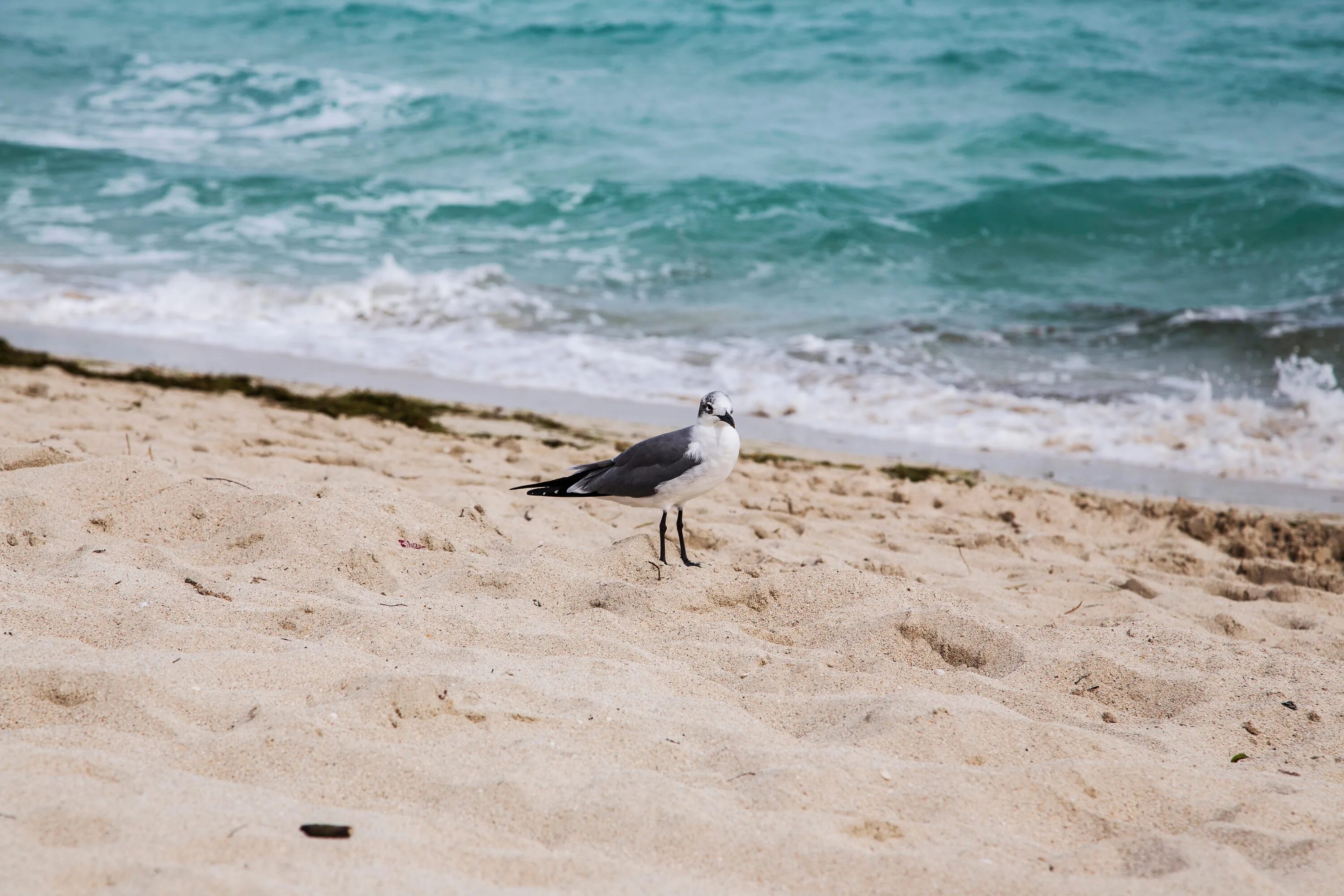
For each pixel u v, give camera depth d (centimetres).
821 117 2286
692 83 2508
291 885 271
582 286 1545
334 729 360
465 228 1772
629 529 680
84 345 1259
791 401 1179
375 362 1263
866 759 366
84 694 374
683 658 469
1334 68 2470
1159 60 2559
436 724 373
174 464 700
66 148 2044
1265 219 1762
